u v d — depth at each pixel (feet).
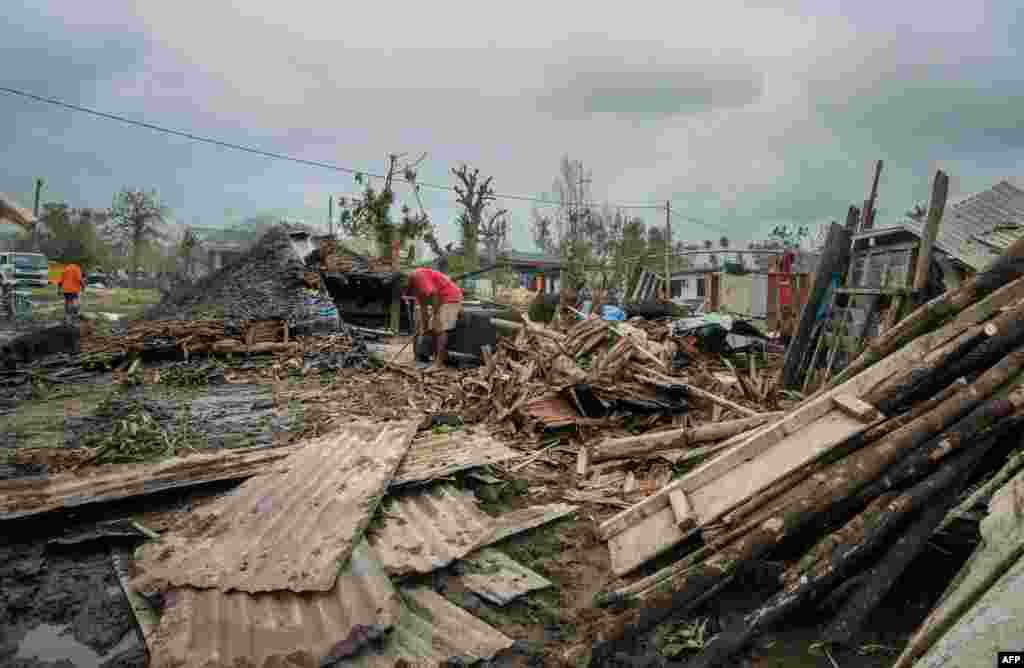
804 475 10.54
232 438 20.11
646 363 23.41
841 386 11.76
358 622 8.55
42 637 8.96
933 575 10.23
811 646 8.84
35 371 32.81
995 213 30.04
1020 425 10.02
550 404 21.34
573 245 101.30
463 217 130.31
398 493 14.02
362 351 40.50
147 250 153.79
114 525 12.39
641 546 11.47
